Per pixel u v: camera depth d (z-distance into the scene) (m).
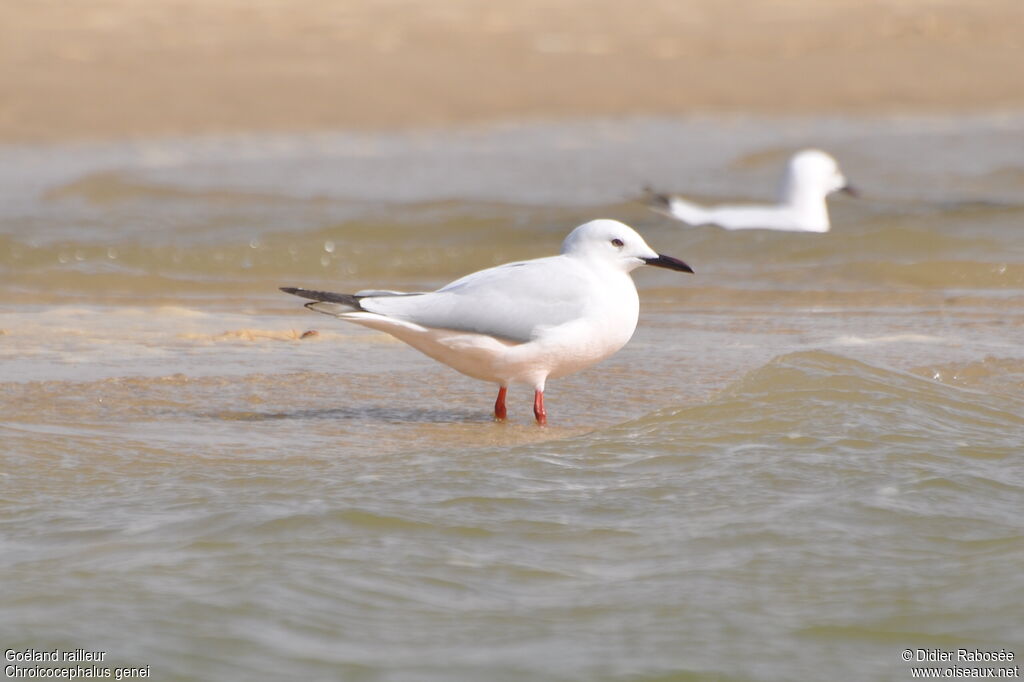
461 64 40.47
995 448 9.37
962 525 7.97
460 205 23.08
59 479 8.94
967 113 37.31
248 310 16.30
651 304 16.72
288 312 16.12
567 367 10.73
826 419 9.86
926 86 40.12
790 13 49.00
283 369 12.56
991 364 12.32
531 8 48.38
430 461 9.27
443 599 7.06
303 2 47.12
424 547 7.67
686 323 15.19
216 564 7.40
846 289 17.19
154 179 26.27
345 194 24.94
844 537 7.82
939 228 19.92
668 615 6.88
